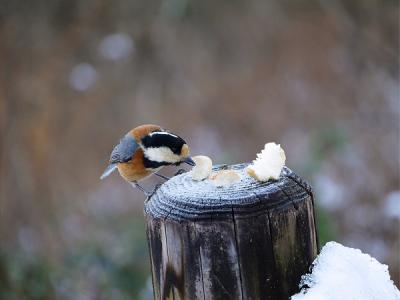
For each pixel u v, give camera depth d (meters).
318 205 9.35
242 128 16.36
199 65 17.75
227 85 17.36
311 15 17.86
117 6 17.81
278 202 3.30
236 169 3.95
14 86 13.84
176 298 3.39
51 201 12.62
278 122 16.14
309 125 15.62
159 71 17.58
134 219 11.65
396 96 14.80
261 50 17.92
